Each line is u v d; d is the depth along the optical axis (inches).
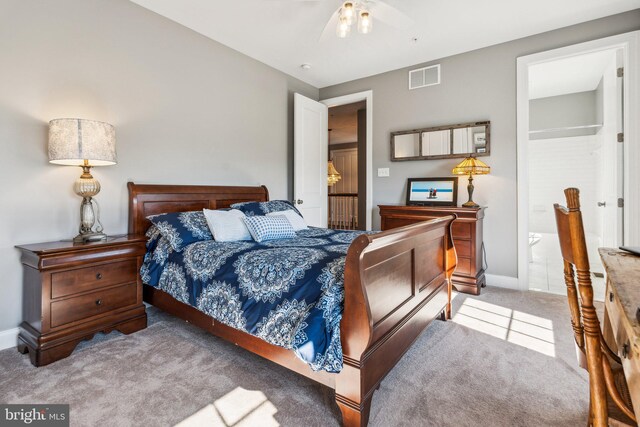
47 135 90.1
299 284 64.5
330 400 64.4
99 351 83.6
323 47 138.8
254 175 151.9
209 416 59.5
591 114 192.7
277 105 163.0
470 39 131.6
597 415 33.8
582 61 151.5
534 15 114.3
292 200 173.0
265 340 63.9
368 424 57.1
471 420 58.2
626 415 33.5
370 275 58.1
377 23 118.9
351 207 302.8
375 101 169.2
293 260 70.9
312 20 118.1
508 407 61.7
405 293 73.5
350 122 283.3
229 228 102.1
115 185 104.9
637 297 30.3
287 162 170.2
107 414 59.8
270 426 57.1
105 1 101.2
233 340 75.5
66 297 81.2
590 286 34.5
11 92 84.0
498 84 136.3
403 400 63.8
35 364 76.5
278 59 150.6
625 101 113.7
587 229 191.6
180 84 121.8
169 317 107.3
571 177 197.3
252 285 70.8
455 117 146.5
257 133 152.8
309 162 171.8
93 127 86.0
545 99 205.3
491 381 70.1
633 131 111.7
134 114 108.9
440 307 95.7
